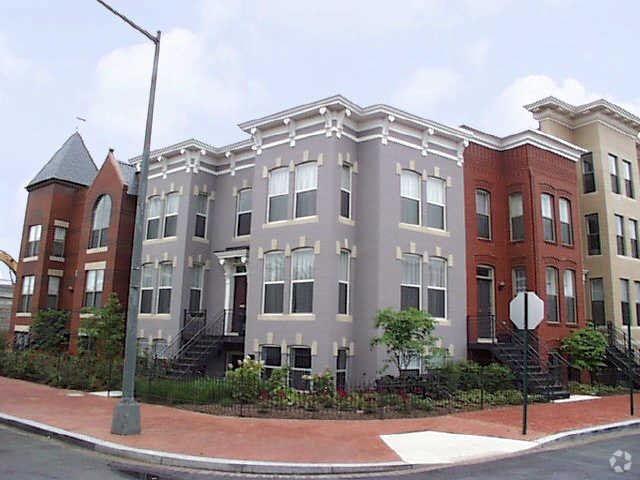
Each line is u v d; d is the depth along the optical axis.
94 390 18.94
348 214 19.38
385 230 18.94
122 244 26.36
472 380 18.22
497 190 23.33
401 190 19.86
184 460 9.42
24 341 30.02
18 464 9.04
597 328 25.25
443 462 9.74
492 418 14.13
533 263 22.12
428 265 20.06
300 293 18.89
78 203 31.95
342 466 9.18
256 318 19.66
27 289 31.83
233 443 10.64
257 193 20.73
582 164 28.50
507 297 22.75
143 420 13.01
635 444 11.80
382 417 13.83
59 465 9.09
